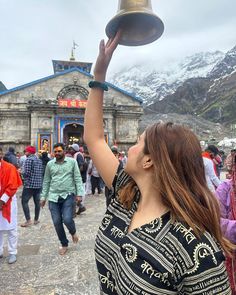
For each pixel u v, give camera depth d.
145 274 1.34
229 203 2.91
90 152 1.97
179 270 1.32
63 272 5.48
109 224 1.66
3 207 5.90
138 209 1.62
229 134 50.16
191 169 1.47
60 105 30.55
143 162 1.58
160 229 1.41
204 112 159.50
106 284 1.55
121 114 32.50
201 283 1.29
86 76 31.98
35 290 4.82
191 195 1.42
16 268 5.70
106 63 1.95
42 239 7.57
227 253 1.48
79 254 6.36
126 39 1.95
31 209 11.73
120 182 1.79
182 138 1.51
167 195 1.43
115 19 1.81
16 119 31.27
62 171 6.49
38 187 9.05
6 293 4.71
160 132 1.54
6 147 31.02
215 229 1.42
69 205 6.52
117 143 32.06
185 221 1.38
